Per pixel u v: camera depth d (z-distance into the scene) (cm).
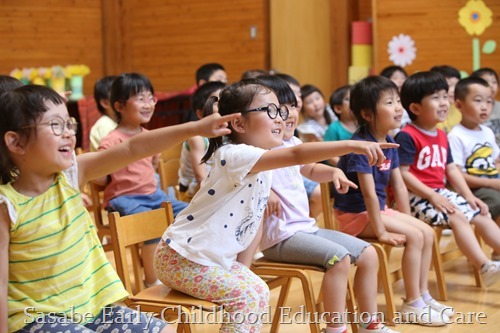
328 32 920
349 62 921
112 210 412
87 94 1005
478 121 463
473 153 461
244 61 960
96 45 1014
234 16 962
